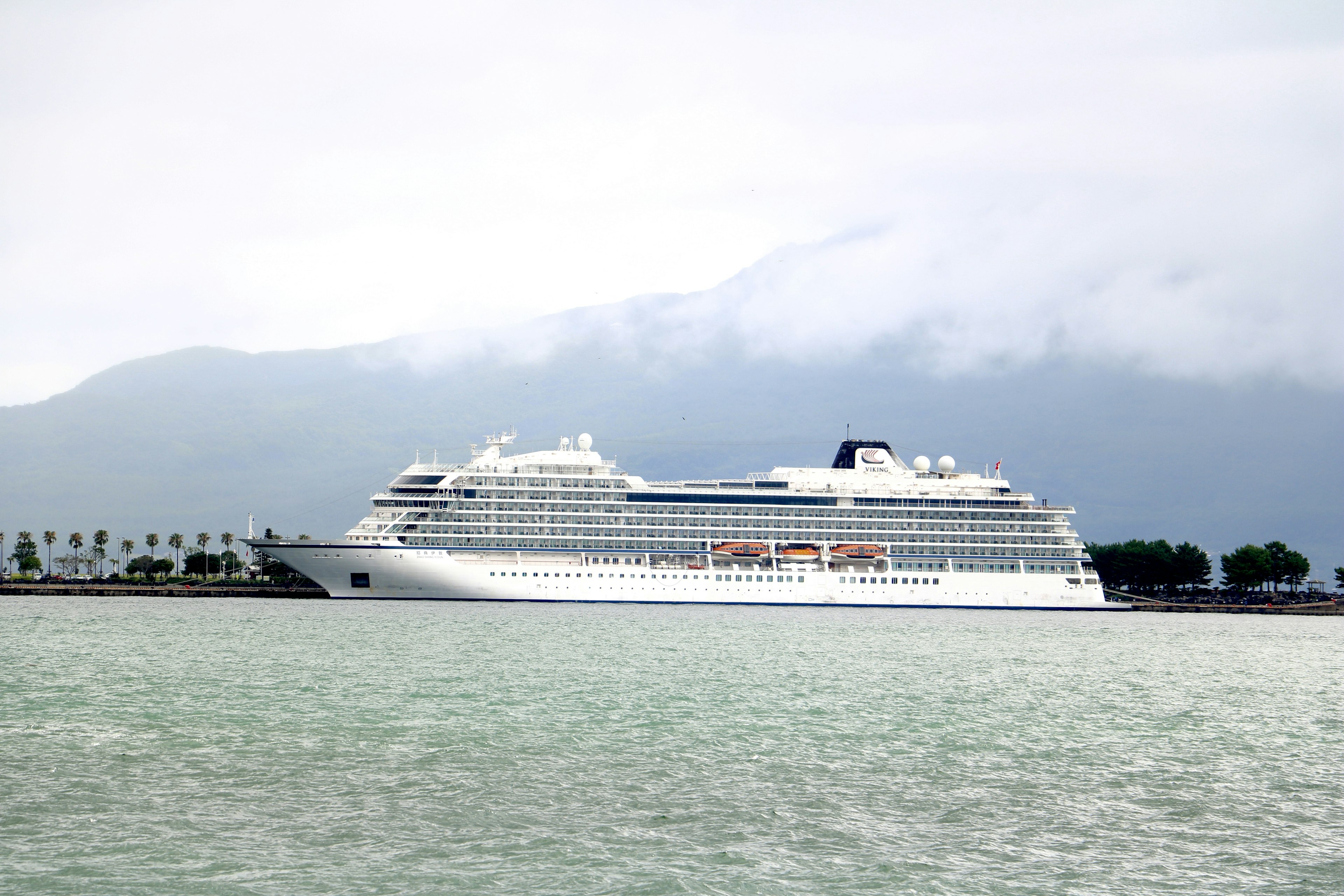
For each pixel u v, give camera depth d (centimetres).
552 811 8231
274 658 16438
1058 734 11525
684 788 8931
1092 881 7062
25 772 9025
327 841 7494
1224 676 17175
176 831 7631
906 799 8781
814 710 12525
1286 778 9744
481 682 14175
